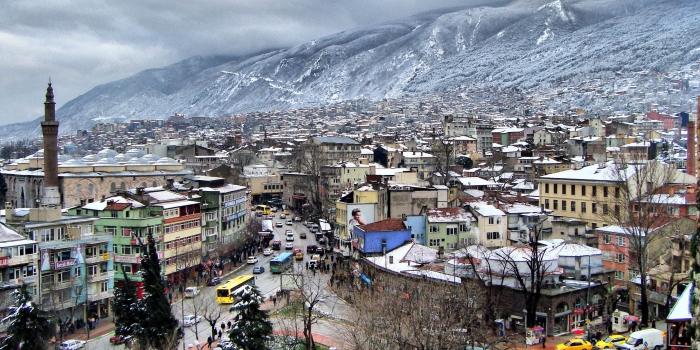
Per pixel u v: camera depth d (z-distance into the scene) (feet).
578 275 368.89
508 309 347.36
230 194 596.70
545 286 343.87
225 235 577.84
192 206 516.73
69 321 386.52
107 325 400.67
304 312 328.49
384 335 272.92
